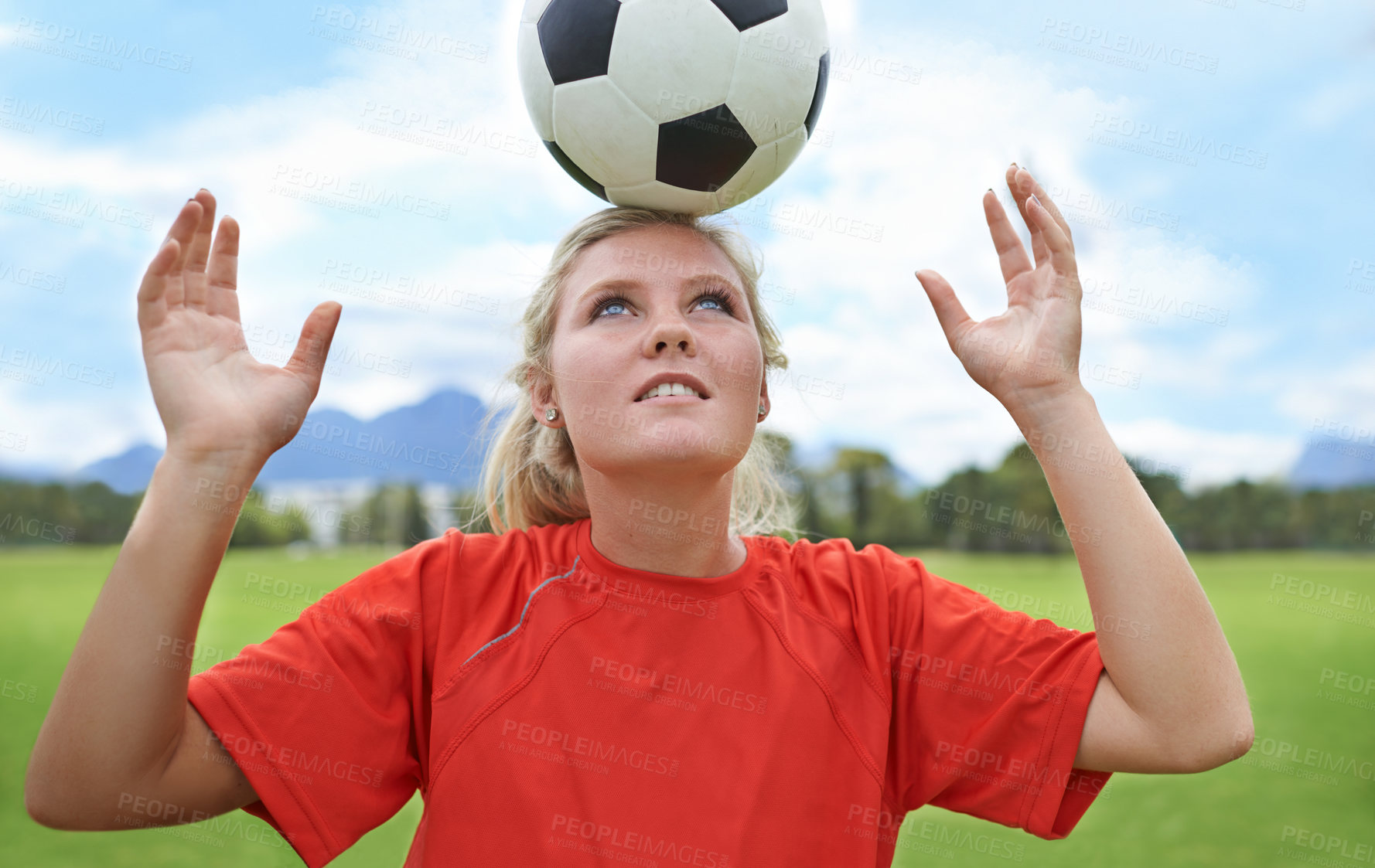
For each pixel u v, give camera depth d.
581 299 1.81
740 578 1.76
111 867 3.84
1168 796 5.07
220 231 1.65
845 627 1.73
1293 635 12.14
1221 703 1.55
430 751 1.63
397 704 1.67
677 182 1.88
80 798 1.42
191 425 1.51
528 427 2.27
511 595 1.76
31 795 1.43
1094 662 1.64
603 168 1.90
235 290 1.67
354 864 3.97
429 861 1.57
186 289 1.60
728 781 1.57
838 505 29.95
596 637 1.68
